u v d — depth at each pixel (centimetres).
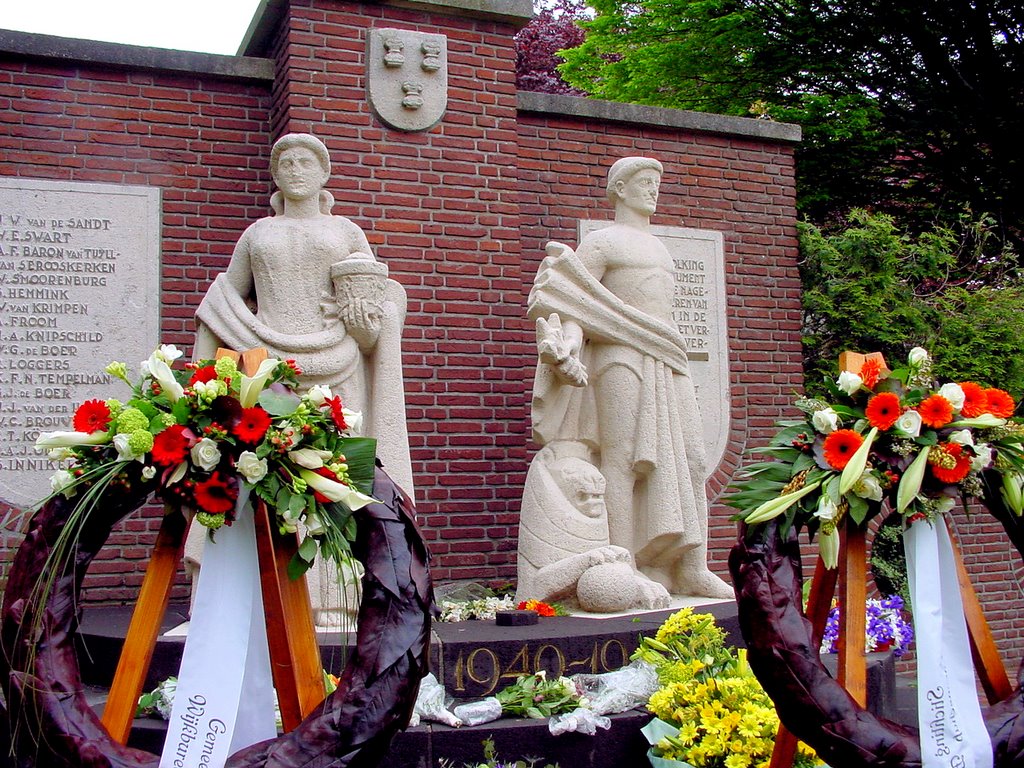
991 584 960
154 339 794
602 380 673
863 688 342
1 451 746
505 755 462
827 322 1048
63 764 290
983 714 342
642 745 476
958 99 1447
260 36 888
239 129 845
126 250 796
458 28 874
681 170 959
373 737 292
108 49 805
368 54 838
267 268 605
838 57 1435
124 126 812
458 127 863
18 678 299
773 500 350
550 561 631
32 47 784
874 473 352
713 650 482
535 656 518
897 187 1475
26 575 312
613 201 719
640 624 565
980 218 1302
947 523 375
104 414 316
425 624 312
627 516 664
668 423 666
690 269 946
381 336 607
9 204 771
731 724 413
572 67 1555
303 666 322
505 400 852
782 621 336
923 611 347
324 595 558
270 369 323
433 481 823
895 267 1059
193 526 585
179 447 307
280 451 313
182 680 308
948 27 1402
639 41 1462
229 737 303
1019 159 1431
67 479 315
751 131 980
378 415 599
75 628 315
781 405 959
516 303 865
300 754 288
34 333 765
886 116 1453
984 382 1046
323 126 822
